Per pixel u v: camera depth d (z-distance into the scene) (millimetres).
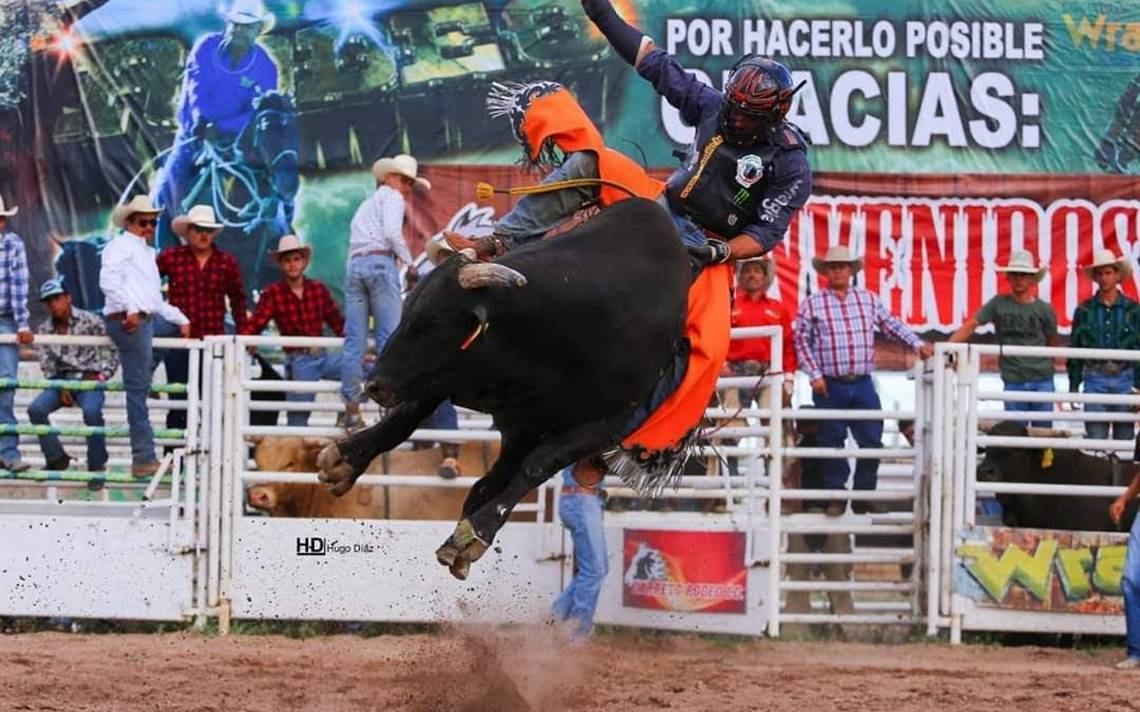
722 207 9523
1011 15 20859
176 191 20219
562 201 9320
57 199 20141
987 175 20812
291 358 17016
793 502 17531
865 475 17016
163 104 20234
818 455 15883
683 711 11172
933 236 20719
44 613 15805
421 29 20359
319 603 15859
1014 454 16625
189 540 15828
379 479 15703
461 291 8227
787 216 9586
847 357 16938
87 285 20141
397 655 14219
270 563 15875
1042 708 11508
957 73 20812
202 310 17250
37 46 20188
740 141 9484
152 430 15875
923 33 20781
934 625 16125
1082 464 16719
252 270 20188
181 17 20312
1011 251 20812
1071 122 20906
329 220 20266
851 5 20719
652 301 8711
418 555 15906
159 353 18266
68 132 20188
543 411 8781
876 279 20719
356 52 20328
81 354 16594
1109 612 16234
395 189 15758
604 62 20359
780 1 20656
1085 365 17969
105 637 15273
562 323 8438
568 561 16031
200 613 15836
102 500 18062
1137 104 20922
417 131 20312
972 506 16141
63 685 11656
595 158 9320
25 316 16125
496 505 8695
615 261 8672
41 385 15703
